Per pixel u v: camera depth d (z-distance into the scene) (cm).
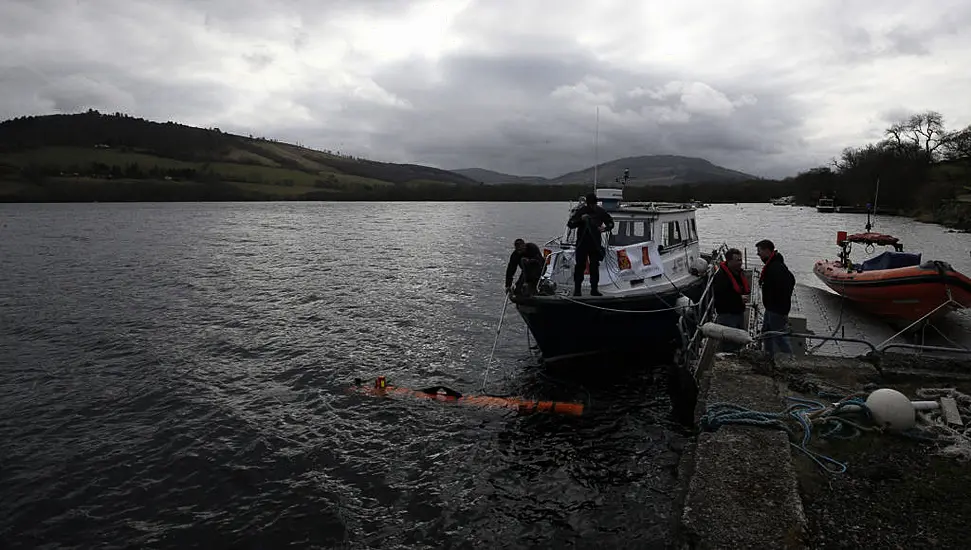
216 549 759
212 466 960
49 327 1853
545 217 9406
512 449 1014
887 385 726
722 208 11975
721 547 414
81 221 7338
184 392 1284
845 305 1838
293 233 5706
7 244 4447
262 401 1233
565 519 815
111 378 1375
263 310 2119
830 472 530
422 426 1106
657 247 1491
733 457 534
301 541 773
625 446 1020
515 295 1291
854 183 9731
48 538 782
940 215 6594
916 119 9244
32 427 1108
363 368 1456
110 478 925
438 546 761
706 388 808
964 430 592
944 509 473
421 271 3131
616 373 1388
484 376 1394
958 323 1594
